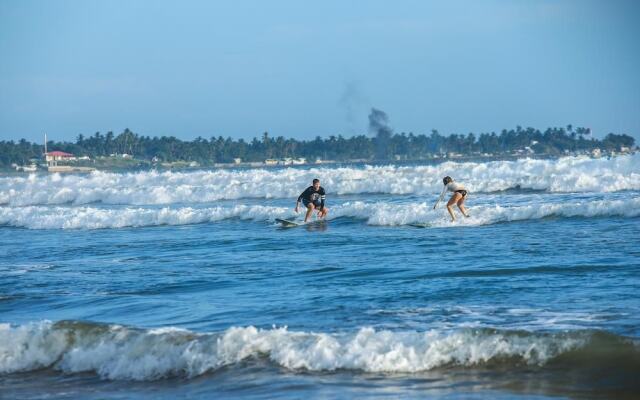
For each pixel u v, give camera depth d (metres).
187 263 53.06
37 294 43.31
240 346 27.78
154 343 28.78
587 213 64.94
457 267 44.09
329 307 35.03
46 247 68.44
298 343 27.47
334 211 76.44
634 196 82.44
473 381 23.95
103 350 29.17
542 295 35.06
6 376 28.92
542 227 60.88
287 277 44.62
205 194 120.69
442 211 69.56
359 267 46.50
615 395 22.20
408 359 25.84
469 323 30.41
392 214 70.75
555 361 24.84
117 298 40.72
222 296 39.62
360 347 26.69
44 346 30.28
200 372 26.94
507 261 45.06
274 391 24.27
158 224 84.12
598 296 34.06
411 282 40.44
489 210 67.75
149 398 24.91
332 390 23.92
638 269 40.00
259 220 80.31
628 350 24.81
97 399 25.38
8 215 93.12
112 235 75.88
